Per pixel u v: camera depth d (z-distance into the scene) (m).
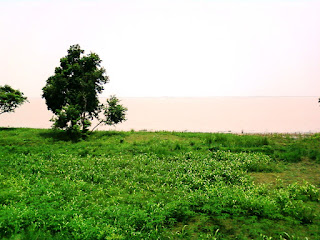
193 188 10.75
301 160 14.91
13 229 6.70
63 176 12.45
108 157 16.25
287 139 20.86
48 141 21.83
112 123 24.70
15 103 29.98
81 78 23.94
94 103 24.89
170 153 16.83
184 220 7.57
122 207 8.10
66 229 6.67
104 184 11.38
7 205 8.26
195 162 14.53
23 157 15.72
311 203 8.71
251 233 6.58
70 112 21.98
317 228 6.79
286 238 6.38
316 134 22.30
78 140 22.39
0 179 11.44
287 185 10.97
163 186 10.90
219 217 7.46
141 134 24.47
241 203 8.29
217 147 17.97
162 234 6.69
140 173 12.80
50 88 23.53
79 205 8.48
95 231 6.39
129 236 6.39
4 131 26.34
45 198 8.80
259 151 16.91
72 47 24.50
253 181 11.48
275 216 7.41
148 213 7.73
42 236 6.39
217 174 12.38
